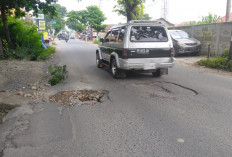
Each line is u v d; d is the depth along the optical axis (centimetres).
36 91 607
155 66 715
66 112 459
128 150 314
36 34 1420
